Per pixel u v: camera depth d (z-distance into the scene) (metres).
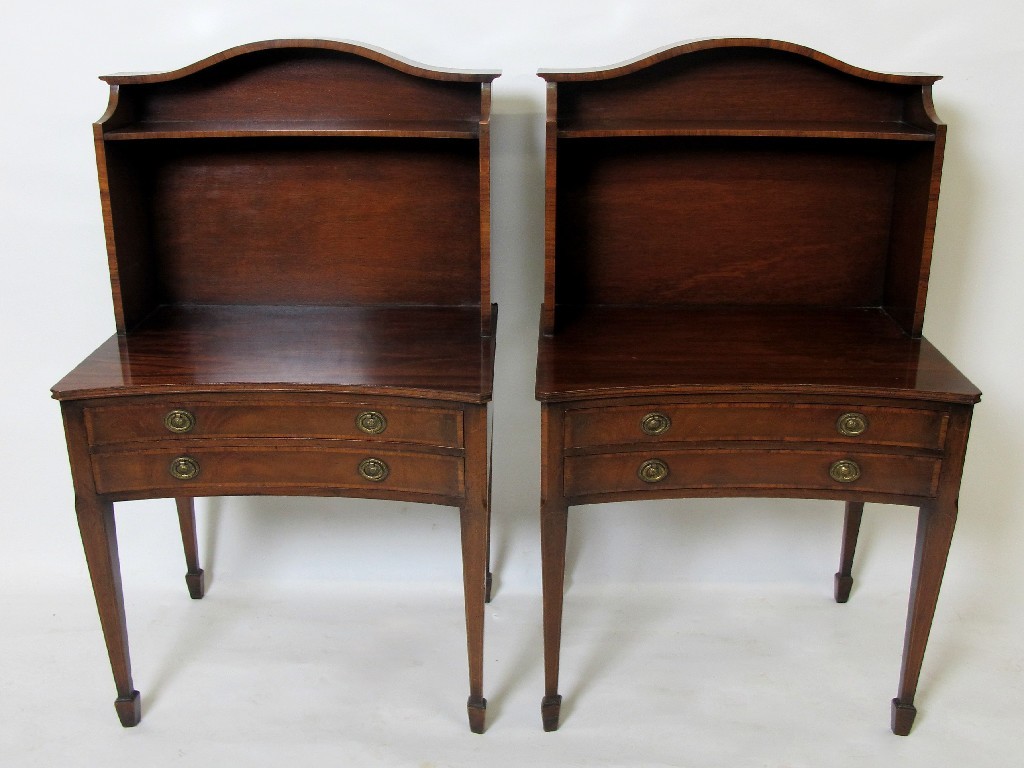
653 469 2.08
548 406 2.00
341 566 2.82
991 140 2.44
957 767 2.19
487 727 2.32
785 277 2.47
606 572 2.82
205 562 2.82
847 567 2.72
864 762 2.21
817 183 2.38
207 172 2.39
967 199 2.49
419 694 2.42
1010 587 2.77
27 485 2.76
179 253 2.46
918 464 2.05
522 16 2.39
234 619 2.68
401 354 2.17
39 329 2.63
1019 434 2.67
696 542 2.80
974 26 2.36
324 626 2.66
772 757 2.22
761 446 2.07
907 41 2.38
